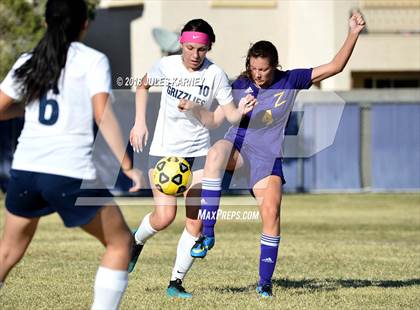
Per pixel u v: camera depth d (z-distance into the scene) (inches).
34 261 1240.8
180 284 921.5
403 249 1455.5
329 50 3250.5
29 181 608.7
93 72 609.6
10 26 2802.7
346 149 3026.6
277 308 833.5
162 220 892.0
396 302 879.1
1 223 1942.7
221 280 1046.4
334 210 2379.4
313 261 1278.3
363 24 890.1
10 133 2957.7
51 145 605.9
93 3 3063.5
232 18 3368.6
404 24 3361.2
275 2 3368.6
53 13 617.6
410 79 3469.5
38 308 838.5
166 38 3117.6
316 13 3280.0
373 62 3356.3
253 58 874.1
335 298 901.2
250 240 1603.1
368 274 1127.6
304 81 895.7
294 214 2255.2
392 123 3031.5
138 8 3440.0
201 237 888.9
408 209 2407.7
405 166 3043.8
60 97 609.3
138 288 973.2
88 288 968.3
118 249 636.7
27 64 615.5
